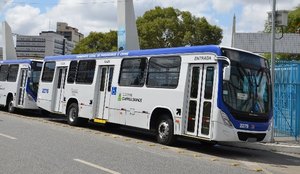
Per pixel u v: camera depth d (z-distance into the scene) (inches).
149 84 576.4
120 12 938.7
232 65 489.4
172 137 534.3
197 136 495.5
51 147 454.6
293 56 1205.1
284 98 689.0
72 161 378.6
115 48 2034.9
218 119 472.7
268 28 1206.9
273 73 601.6
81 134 605.9
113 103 639.1
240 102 487.2
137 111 589.3
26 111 1040.2
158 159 420.8
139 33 1836.9
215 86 481.4
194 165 402.0
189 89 516.7
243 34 913.5
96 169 348.5
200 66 507.2
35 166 348.8
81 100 713.0
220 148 579.5
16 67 973.8
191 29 1877.5
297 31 1334.9
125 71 628.7
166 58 557.3
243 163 445.1
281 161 482.3
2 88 1013.2
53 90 792.9
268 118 509.4
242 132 482.9
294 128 665.6
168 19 1825.8
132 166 371.9
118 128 762.2
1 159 374.0
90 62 708.7
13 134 550.3
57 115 961.5
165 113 549.0
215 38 1921.8
